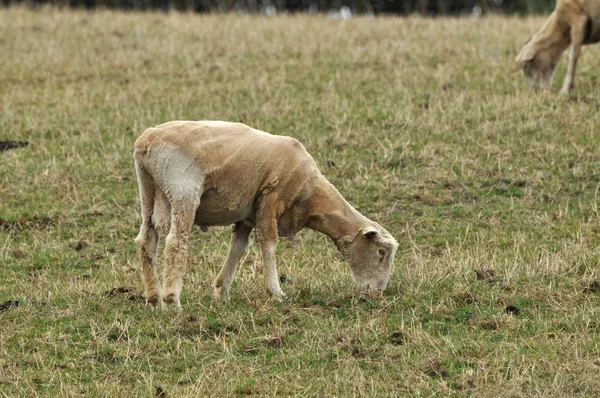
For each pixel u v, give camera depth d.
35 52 46.44
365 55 42.38
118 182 28.50
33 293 20.02
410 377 15.32
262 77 38.91
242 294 19.59
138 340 16.83
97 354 16.39
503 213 25.50
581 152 28.73
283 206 19.14
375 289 19.47
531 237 23.72
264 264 19.12
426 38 46.12
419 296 19.12
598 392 14.71
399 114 32.69
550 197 26.30
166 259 18.12
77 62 43.94
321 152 30.20
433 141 30.75
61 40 48.81
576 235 23.50
